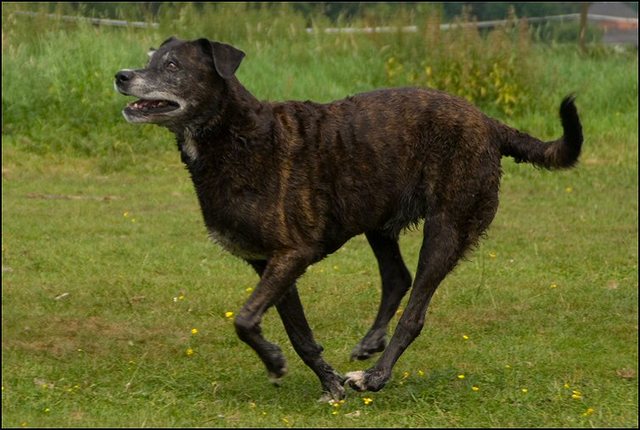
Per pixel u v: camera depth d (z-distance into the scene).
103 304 12.47
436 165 9.31
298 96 24.59
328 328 11.69
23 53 24.69
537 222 17.27
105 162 21.48
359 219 9.25
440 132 9.30
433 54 25.23
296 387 9.59
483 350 10.75
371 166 9.16
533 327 11.64
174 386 9.51
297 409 8.98
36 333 11.28
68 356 10.49
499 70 24.55
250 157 8.80
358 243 16.02
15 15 27.36
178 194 19.59
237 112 8.83
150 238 16.02
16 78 23.45
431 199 9.35
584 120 24.36
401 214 9.48
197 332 11.39
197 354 10.62
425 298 9.38
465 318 11.98
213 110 8.83
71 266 14.27
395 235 9.95
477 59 24.91
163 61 8.90
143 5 34.84
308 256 8.95
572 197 19.27
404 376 9.90
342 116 9.20
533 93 24.77
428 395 9.28
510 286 13.30
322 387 9.34
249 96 8.95
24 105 22.98
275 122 8.93
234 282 13.49
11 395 9.11
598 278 13.84
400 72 25.59
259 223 8.80
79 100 23.38
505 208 18.39
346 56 27.20
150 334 11.31
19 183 20.00
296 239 8.89
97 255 14.91
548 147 9.61
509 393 9.29
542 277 13.86
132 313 12.15
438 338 11.23
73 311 12.16
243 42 28.00
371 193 9.21
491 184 9.48
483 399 9.17
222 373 9.99
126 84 8.80
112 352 10.65
